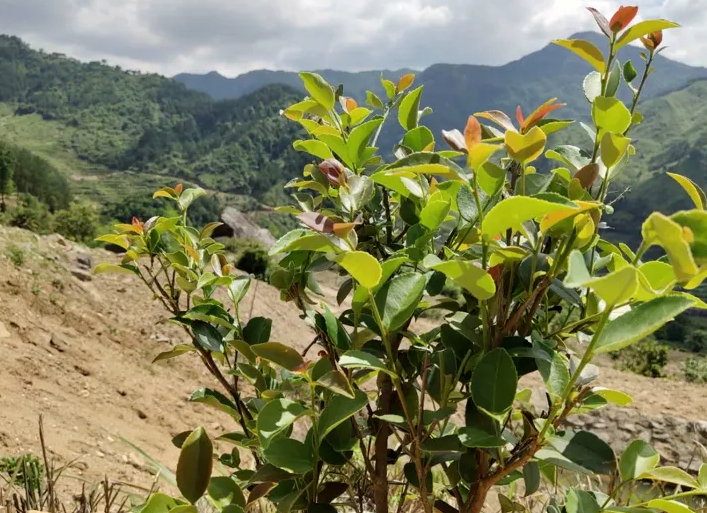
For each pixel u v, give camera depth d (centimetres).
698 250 79
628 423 796
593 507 99
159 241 161
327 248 104
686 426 773
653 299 81
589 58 112
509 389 96
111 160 19050
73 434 468
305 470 109
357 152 134
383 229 146
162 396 656
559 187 125
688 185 88
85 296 862
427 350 119
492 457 112
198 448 88
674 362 1745
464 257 123
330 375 103
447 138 102
